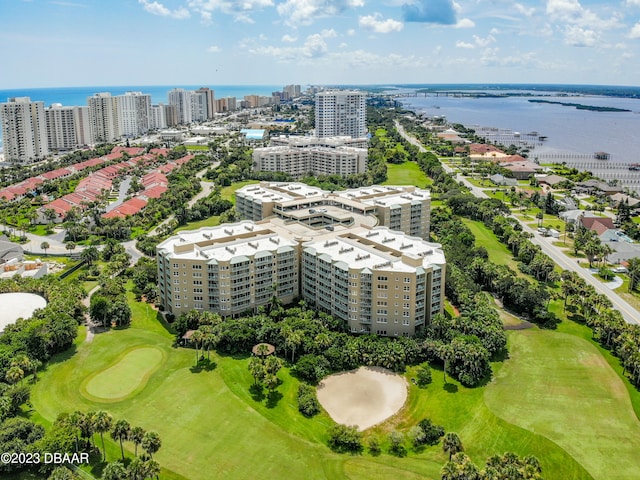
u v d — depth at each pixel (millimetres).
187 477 194000
